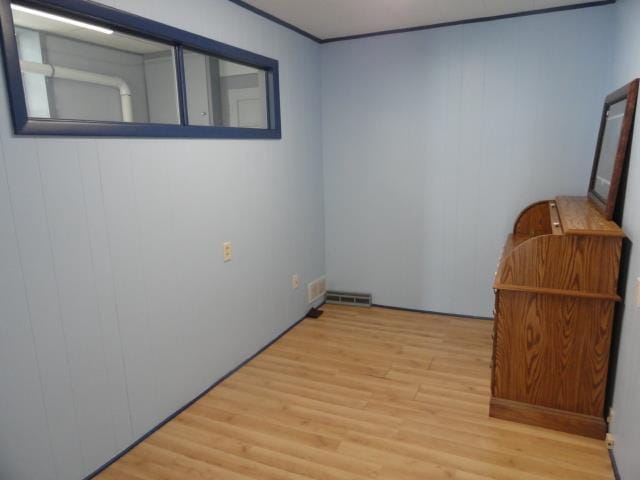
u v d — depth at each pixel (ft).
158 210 7.78
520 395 7.89
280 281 11.86
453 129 12.23
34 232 5.83
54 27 8.80
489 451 7.16
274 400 8.89
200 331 8.97
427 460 7.00
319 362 10.46
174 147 8.05
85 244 6.52
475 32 11.53
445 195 12.64
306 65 12.59
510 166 11.80
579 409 7.53
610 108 9.06
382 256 13.75
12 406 5.71
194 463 7.09
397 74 12.58
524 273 7.47
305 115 12.71
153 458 7.24
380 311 13.74
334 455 7.18
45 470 6.17
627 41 8.49
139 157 7.33
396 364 10.25
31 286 5.83
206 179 8.89
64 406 6.37
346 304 14.29
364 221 13.78
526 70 11.23
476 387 9.14
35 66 8.74
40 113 8.95
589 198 9.91
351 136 13.46
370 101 13.04
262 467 6.95
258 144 10.52
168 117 11.73
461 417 8.12
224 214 9.48
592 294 7.07
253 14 10.06
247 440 7.63
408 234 13.29
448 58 11.93
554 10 10.72
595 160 9.90
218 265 9.39
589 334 7.29
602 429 7.35
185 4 8.02
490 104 11.72
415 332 12.03
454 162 12.37
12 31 5.41
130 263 7.29
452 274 12.95
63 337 6.29
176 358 8.38
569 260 7.18
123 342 7.25
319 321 13.02
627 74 8.36
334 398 8.90
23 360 5.80
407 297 13.66
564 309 7.37
